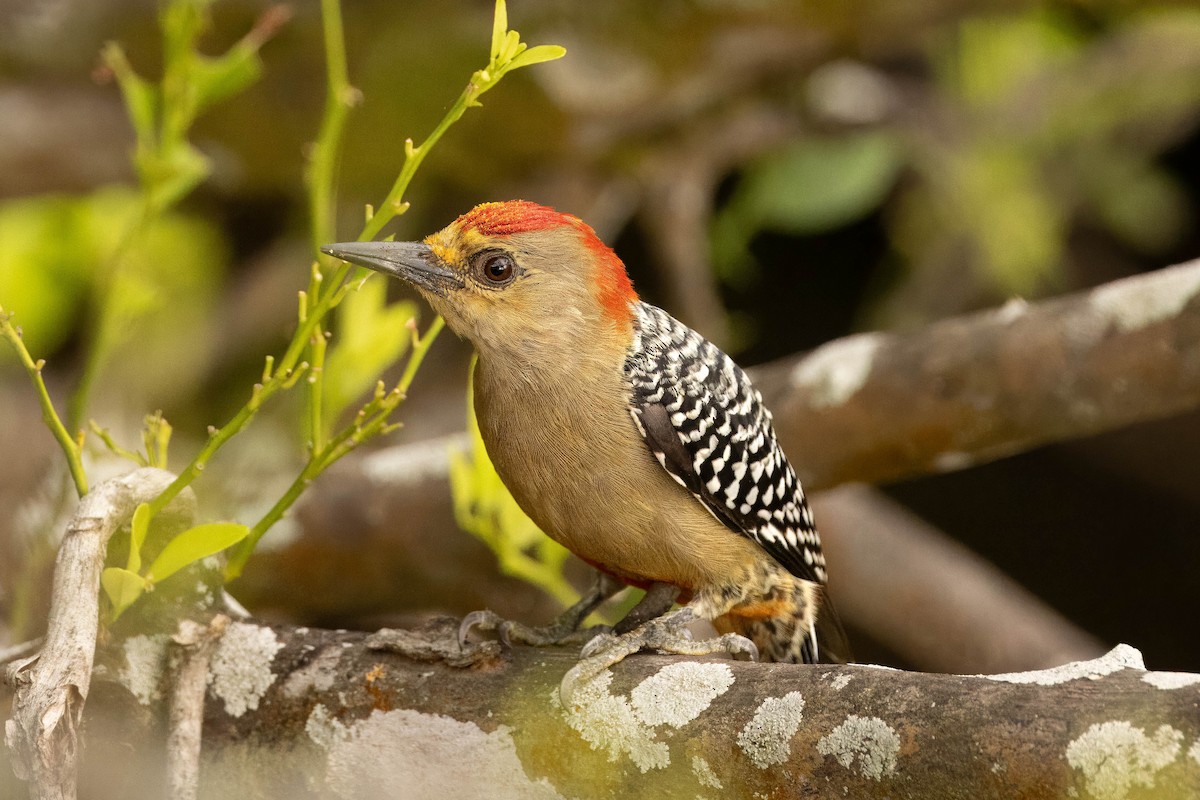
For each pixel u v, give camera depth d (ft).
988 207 49.93
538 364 25.17
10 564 34.12
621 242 53.98
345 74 40.96
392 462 36.94
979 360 32.24
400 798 20.92
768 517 26.66
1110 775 15.97
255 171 45.39
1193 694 15.99
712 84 43.21
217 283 46.96
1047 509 62.23
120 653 21.70
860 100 49.52
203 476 38.24
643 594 31.35
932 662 46.44
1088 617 62.23
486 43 40.19
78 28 40.96
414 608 38.58
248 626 22.38
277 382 20.83
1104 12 47.26
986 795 16.84
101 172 44.14
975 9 43.39
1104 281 57.67
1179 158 57.26
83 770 21.90
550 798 20.30
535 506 25.95
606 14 40.88
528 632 25.52
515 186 45.32
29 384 45.55
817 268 58.54
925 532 48.21
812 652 27.89
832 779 18.08
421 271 25.35
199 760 21.72
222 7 39.06
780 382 34.42
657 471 25.46
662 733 19.53
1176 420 58.85
